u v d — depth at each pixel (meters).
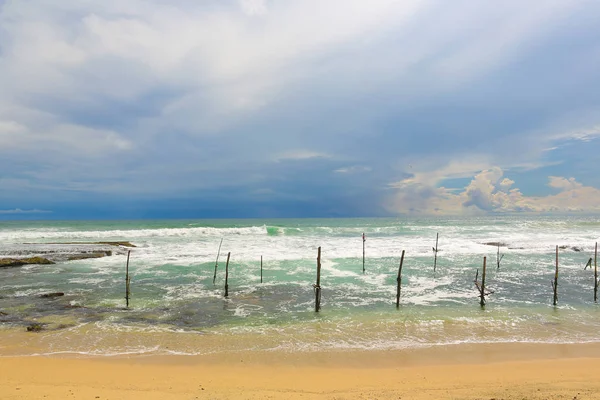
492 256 26.73
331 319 12.67
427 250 28.73
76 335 10.90
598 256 27.12
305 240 34.94
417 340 10.67
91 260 24.09
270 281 18.58
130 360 9.06
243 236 38.97
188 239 35.91
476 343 10.46
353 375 8.15
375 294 16.28
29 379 7.69
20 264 22.58
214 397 6.71
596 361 9.15
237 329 11.60
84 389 7.06
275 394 6.89
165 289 16.89
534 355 9.59
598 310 14.01
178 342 10.41
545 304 14.84
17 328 11.45
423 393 6.99
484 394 6.92
